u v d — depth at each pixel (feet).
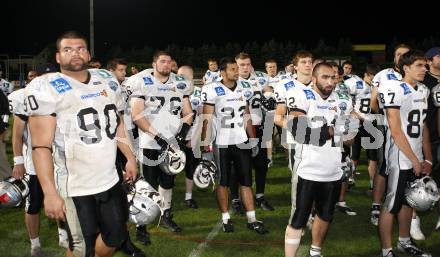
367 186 21.62
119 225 9.90
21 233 15.58
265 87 21.20
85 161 9.61
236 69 15.24
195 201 19.24
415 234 14.67
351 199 19.54
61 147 9.56
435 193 12.30
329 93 11.78
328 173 11.60
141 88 14.87
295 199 12.02
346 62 22.67
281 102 13.58
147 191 11.52
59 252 13.84
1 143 17.13
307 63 13.91
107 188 9.82
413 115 12.30
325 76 11.57
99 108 9.71
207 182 15.42
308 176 11.61
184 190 21.49
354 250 14.05
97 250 10.12
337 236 15.20
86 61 9.55
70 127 9.46
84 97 9.55
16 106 12.34
